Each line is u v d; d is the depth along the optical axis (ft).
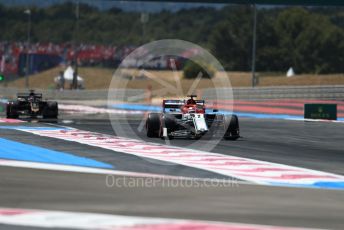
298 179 114.01
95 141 169.99
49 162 128.47
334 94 458.91
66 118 284.82
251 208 86.38
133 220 76.64
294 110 390.42
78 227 72.38
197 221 77.00
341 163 139.33
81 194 93.81
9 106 271.69
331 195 98.89
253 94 494.18
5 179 106.22
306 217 81.51
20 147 153.79
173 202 89.20
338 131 232.94
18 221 74.90
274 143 181.68
